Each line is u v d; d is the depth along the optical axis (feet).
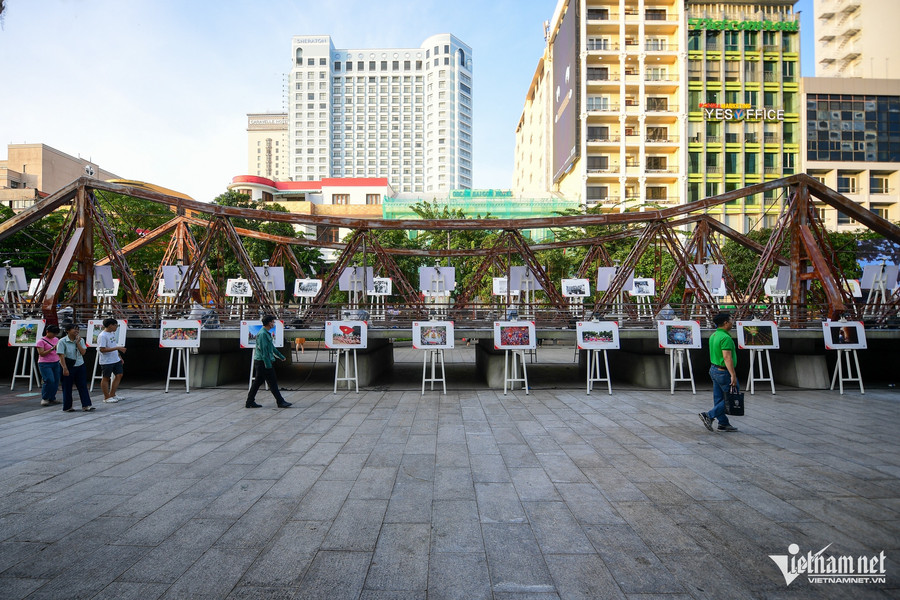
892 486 19.49
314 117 501.56
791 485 19.60
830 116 185.16
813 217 53.01
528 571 12.87
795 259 52.19
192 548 14.14
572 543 14.52
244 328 45.57
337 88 523.29
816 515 16.65
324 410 35.60
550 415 33.83
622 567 13.10
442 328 43.60
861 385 43.98
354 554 13.79
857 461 22.85
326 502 17.72
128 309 50.31
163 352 57.47
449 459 23.17
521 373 53.62
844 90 185.06
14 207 189.47
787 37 188.14
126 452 24.26
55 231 101.91
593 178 189.88
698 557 13.67
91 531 15.26
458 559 13.52
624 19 185.98
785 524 15.93
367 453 24.17
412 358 78.84
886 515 16.67
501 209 194.49
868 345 54.54
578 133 190.19
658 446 25.54
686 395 42.73
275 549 14.07
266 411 35.19
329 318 55.67
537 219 52.65
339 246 80.84
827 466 22.07
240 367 54.13
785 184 52.21
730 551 14.03
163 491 18.80
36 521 15.99
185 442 26.25
